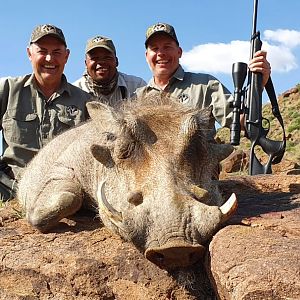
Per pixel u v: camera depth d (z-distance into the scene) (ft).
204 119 3.98
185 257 3.30
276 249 3.12
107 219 4.09
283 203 4.48
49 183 4.70
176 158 3.67
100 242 4.08
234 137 5.80
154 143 3.75
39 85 6.61
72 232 4.32
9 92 6.55
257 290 2.91
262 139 6.12
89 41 7.43
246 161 10.23
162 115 3.92
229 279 3.07
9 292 4.01
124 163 3.82
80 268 3.85
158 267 3.71
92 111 4.59
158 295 3.64
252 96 6.01
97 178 4.48
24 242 4.25
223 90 6.51
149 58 6.70
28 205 4.93
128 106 4.28
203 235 3.34
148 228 3.38
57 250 4.05
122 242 4.01
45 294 3.93
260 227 3.65
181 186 3.50
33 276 3.99
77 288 3.82
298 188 5.42
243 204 4.53
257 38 6.02
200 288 3.63
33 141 6.53
